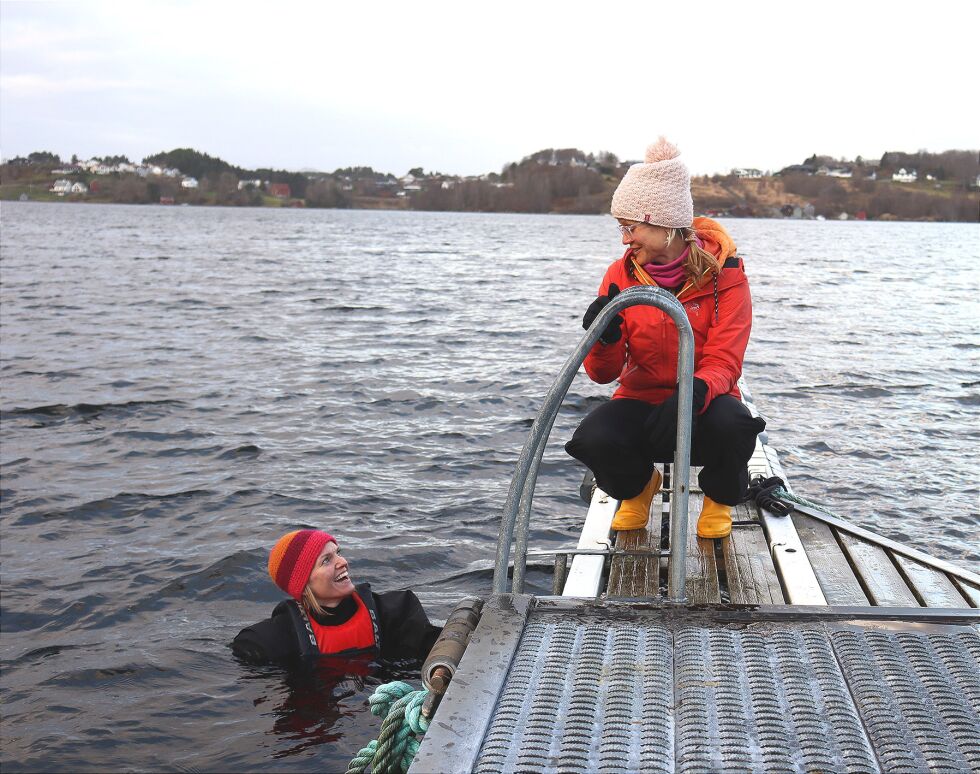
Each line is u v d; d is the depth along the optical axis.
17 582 6.30
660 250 3.85
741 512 5.03
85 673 5.04
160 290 28.20
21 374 13.68
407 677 4.84
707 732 2.13
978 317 23.14
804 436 10.39
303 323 20.61
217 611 5.88
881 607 2.71
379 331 19.39
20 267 37.00
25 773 4.14
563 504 7.98
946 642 2.51
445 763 2.06
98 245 56.34
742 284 3.95
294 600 5.28
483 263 46.28
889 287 33.31
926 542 7.22
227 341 17.55
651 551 4.37
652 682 2.35
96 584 6.26
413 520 7.54
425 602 5.95
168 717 4.57
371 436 10.30
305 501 7.99
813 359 15.78
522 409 11.77
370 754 2.93
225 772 4.11
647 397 4.20
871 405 12.15
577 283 34.62
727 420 3.94
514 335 19.09
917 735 2.10
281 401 12.10
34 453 9.46
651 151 3.78
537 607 2.77
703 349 3.98
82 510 7.75
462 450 9.75
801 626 2.62
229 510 7.75
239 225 104.19
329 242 67.19
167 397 12.19
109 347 16.53
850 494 8.38
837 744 2.08
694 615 2.71
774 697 2.26
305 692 4.74
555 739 2.13
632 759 2.06
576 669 2.42
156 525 7.41
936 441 10.31
